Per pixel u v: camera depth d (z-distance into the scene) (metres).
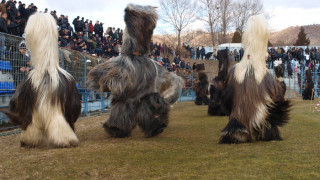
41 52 5.92
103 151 5.66
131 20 7.16
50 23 6.00
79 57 12.16
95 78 7.11
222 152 5.46
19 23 14.15
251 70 6.13
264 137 6.29
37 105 5.85
